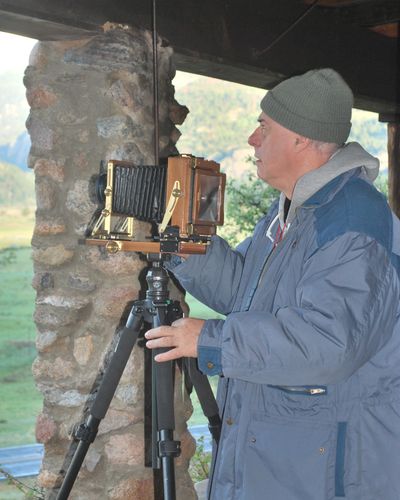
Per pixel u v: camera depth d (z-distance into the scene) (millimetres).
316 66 3686
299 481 1568
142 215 1843
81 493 2660
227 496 1672
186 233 1766
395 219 1662
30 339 13992
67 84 2682
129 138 2631
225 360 1547
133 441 2617
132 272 2629
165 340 1635
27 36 2646
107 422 2623
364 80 4043
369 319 1501
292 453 1576
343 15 3867
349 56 3926
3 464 5949
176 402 2709
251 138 1839
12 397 12867
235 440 1668
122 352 1863
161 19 2844
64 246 2680
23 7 2406
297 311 1531
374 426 1572
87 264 2656
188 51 2967
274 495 1584
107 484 2625
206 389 1866
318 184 1665
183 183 1750
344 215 1590
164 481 1767
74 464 1896
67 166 2678
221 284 1925
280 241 1746
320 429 1570
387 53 4199
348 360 1482
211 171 1792
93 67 2648
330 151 1757
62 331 2686
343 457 1562
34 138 2711
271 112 1762
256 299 1717
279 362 1507
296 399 1591
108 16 2645
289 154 1756
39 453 6492
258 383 1580
